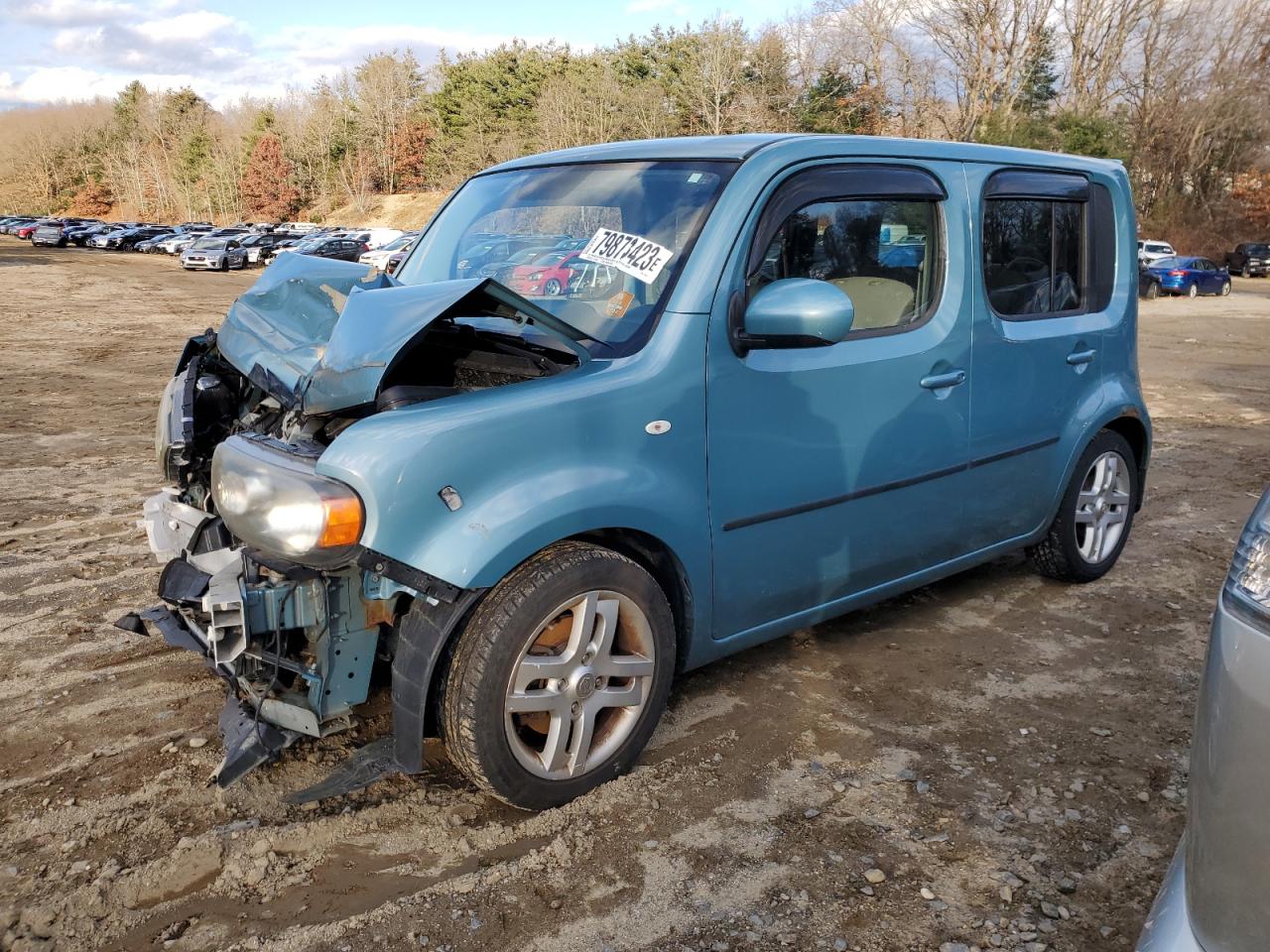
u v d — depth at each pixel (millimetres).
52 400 9703
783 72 49812
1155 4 50625
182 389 3445
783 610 3248
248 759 2617
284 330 3107
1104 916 2330
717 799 2783
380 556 2404
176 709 3281
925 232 3529
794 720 3248
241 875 2455
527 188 3635
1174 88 51406
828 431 3182
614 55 61781
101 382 11000
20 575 4527
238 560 2648
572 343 2773
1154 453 7594
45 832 2613
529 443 2547
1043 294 4051
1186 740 3162
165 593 2934
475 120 78125
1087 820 2711
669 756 3010
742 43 50125
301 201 98250
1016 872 2488
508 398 2580
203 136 116500
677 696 3396
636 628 2785
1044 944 2232
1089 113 47969
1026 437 3969
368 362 2479
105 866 2475
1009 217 3857
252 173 100500
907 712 3316
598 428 2656
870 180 3332
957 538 3789
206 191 112250
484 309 2760
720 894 2393
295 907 2344
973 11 45500
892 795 2818
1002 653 3801
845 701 3385
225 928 2273
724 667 3625
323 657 2553
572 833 2617
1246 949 1455
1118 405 4359
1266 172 51844
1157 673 3646
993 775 2930
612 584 2684
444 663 2574
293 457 2539
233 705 2811
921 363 3441
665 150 3373
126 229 57125
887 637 3932
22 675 3512
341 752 2998
